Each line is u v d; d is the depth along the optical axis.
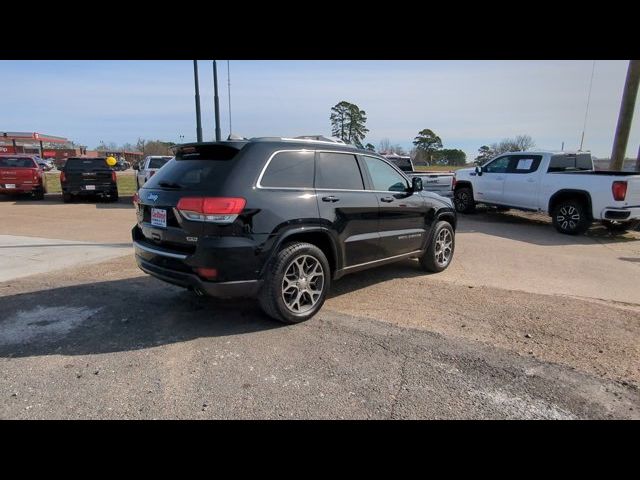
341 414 2.77
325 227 4.33
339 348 3.69
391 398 2.95
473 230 10.58
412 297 5.11
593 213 9.49
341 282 5.73
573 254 7.88
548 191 10.48
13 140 55.44
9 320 4.25
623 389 3.10
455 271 6.44
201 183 3.80
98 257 7.02
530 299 5.08
